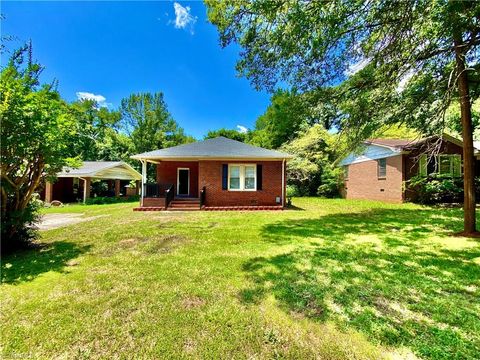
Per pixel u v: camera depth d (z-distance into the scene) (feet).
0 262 13.75
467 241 18.28
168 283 11.07
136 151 102.37
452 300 9.52
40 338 7.38
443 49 20.42
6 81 14.52
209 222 26.99
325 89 24.36
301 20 17.22
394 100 24.76
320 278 11.55
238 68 22.38
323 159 68.69
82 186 70.03
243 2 18.60
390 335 7.41
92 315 8.55
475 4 14.78
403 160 43.39
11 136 14.16
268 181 42.57
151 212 36.68
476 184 42.19
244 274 12.06
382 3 17.17
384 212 33.71
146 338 7.39
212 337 7.42
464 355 6.57
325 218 29.37
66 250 16.37
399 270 12.57
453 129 44.06
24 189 16.33
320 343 7.16
